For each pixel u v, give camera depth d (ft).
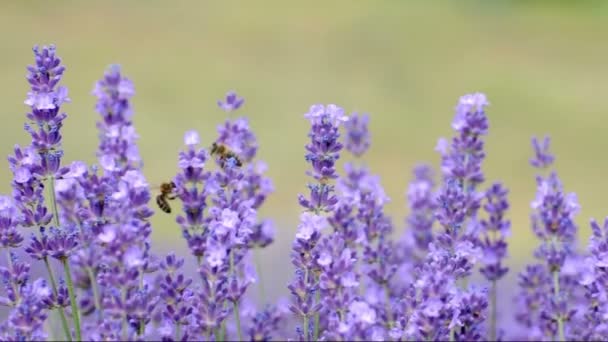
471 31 85.71
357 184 16.78
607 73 74.59
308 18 88.33
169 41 79.10
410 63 75.87
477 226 14.32
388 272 14.46
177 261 12.46
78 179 12.10
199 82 69.21
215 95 66.59
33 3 85.15
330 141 13.05
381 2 92.73
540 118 64.34
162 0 91.15
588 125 62.90
